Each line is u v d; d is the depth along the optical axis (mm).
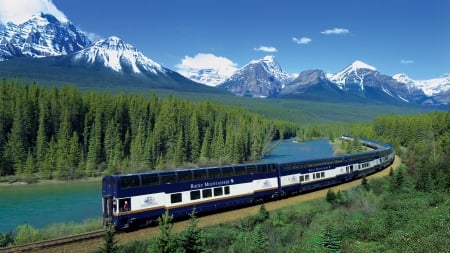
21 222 56906
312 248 29297
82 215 61156
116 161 109750
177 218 38156
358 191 55031
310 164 55812
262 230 33719
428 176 54125
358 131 191625
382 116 192750
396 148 131875
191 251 22984
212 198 40188
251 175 45312
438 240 26953
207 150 126312
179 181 37406
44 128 109625
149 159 113250
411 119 161500
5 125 107688
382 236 32250
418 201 45219
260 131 148500
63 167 102188
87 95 126812
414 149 115750
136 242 29312
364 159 71250
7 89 117688
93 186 93000
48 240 28984
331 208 45750
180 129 122125
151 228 35000
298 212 42406
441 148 109062
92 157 108375
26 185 94375
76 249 28406
